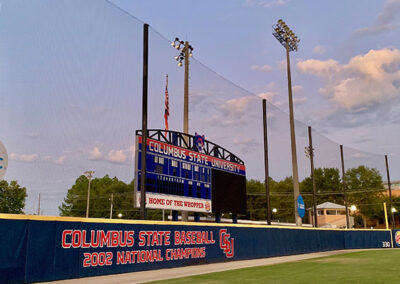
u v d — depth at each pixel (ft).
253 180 204.23
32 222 27.84
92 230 32.42
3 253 25.71
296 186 81.76
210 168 59.00
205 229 46.83
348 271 35.91
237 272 36.01
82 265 31.19
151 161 47.52
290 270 37.52
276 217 203.92
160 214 199.52
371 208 218.59
